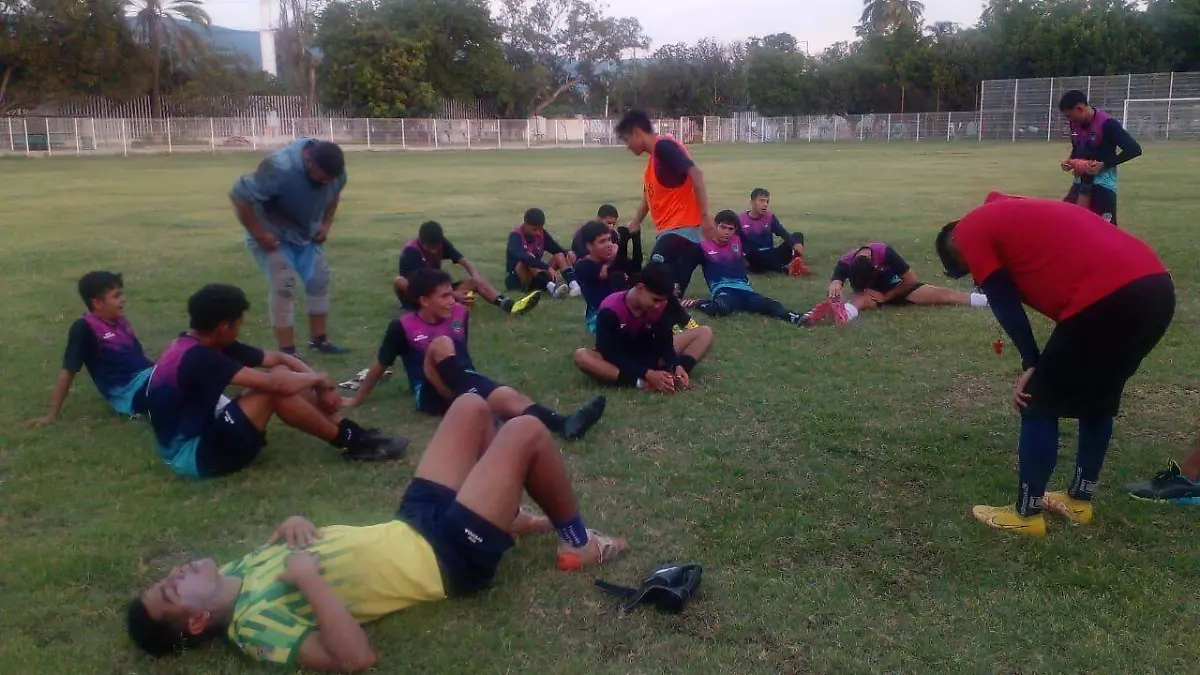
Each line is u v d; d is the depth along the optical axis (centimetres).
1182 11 5072
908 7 7756
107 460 494
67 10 4569
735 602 347
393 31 5459
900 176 2453
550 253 1023
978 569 369
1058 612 338
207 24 5491
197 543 400
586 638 325
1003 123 5228
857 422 532
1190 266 944
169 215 1698
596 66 7650
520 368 660
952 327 746
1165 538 389
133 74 5006
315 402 499
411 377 569
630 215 1656
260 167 660
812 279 977
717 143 5975
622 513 422
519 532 397
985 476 455
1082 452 398
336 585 319
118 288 566
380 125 5250
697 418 545
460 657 314
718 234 824
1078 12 5403
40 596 355
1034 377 380
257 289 959
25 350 715
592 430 527
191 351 453
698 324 773
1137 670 304
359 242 1312
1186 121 4522
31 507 438
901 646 319
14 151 4338
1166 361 630
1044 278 369
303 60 5975
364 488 457
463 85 5950
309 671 304
